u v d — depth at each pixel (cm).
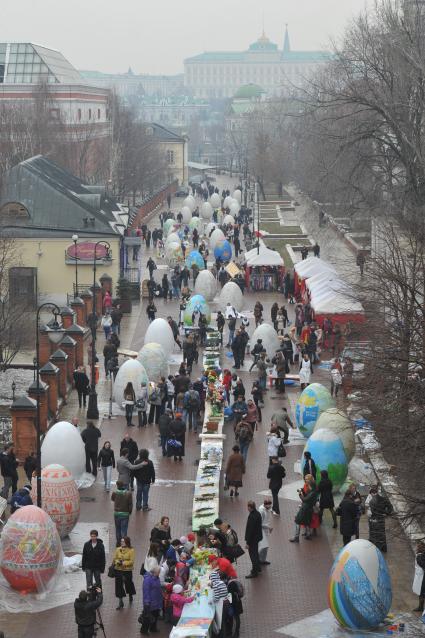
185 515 8088
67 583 6881
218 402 10412
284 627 6247
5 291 16512
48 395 10294
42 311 16675
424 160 12556
